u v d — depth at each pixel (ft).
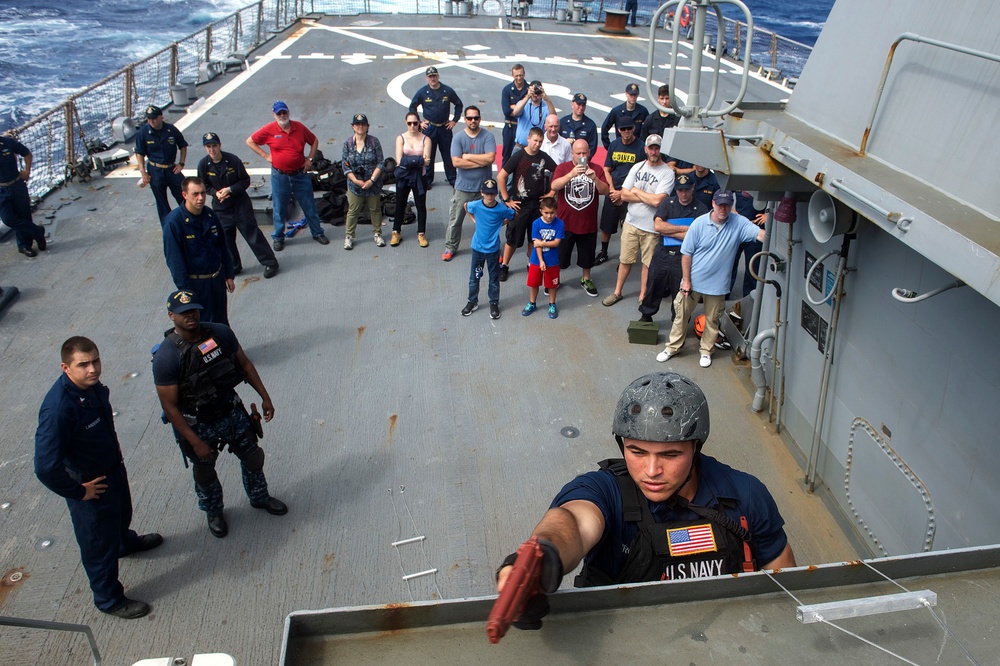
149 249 28.86
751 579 5.34
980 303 11.39
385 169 33.06
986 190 9.69
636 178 23.65
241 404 15.10
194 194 19.30
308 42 62.44
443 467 17.94
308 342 23.18
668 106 29.99
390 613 4.93
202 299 20.54
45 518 16.14
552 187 24.97
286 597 14.30
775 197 16.89
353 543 15.62
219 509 15.55
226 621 13.75
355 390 20.88
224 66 53.26
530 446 18.75
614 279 27.68
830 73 14.37
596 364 22.33
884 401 14.28
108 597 13.52
